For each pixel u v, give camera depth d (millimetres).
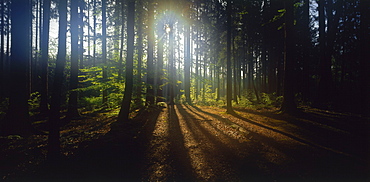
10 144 5867
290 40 11180
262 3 21891
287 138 6461
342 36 18969
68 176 4133
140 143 6035
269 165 4574
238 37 23281
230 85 12867
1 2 19797
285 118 9984
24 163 4680
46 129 8805
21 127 6934
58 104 4746
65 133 7332
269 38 23812
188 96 21547
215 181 3984
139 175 4234
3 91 20797
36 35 21922
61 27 4656
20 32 6973
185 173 4312
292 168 4395
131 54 8430
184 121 9641
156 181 4004
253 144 5953
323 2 14273
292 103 10977
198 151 5520
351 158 4801
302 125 8273
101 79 9008
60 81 4727
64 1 4645
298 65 23172
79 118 11094
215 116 11453
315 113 10906
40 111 11969
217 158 5043
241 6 16469
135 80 9484
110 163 4711
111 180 4027
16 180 3969
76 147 5590
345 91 17391
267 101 17688
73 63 11234
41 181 3953
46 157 4773
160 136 6828
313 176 4047
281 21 21078
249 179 4039
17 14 6859
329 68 13797
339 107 12133
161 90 16703
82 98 14797
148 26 13281
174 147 5824
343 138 6395
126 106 8398
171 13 15469
